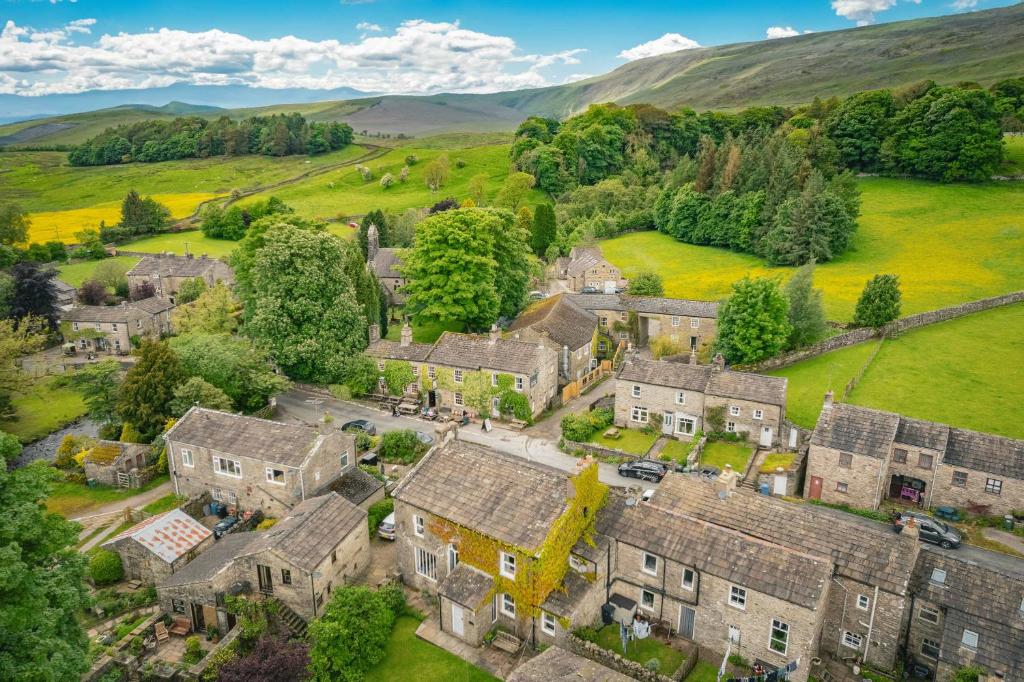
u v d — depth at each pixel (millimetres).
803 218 106625
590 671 28531
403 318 96938
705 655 33281
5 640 24438
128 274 112438
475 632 33875
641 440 59750
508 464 37438
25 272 91625
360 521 39812
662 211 137875
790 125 160500
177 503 49000
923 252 104438
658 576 34688
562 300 82875
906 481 48406
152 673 32188
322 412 66500
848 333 75750
